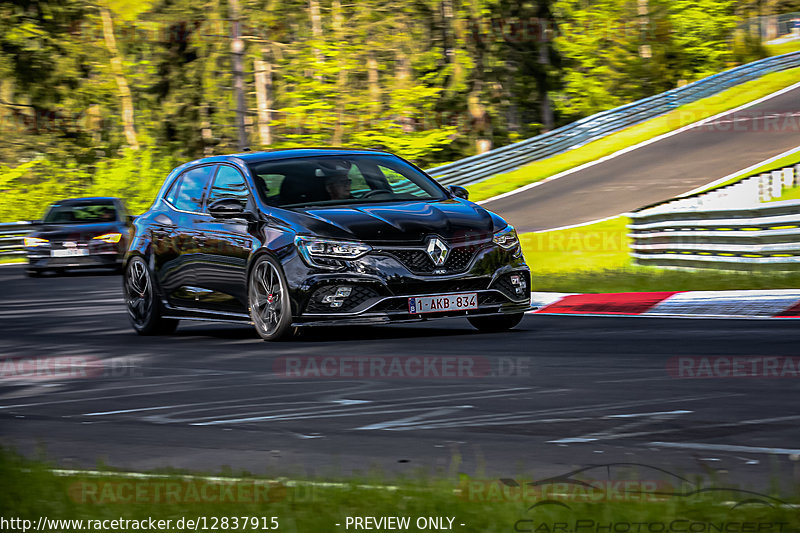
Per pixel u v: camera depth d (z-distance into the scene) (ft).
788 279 113.50
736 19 641.40
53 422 57.67
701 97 409.49
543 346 80.53
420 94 490.90
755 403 54.95
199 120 553.64
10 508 34.94
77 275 207.62
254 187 92.79
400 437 49.70
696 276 124.77
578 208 271.90
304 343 87.25
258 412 58.18
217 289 94.32
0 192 501.56
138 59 561.43
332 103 483.51
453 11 559.79
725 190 202.59
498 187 326.85
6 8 542.98
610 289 121.90
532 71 597.52
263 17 496.23
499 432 50.08
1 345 99.40
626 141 365.61
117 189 524.93
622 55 621.72
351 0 503.61
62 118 557.74
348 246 84.74
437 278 84.99
